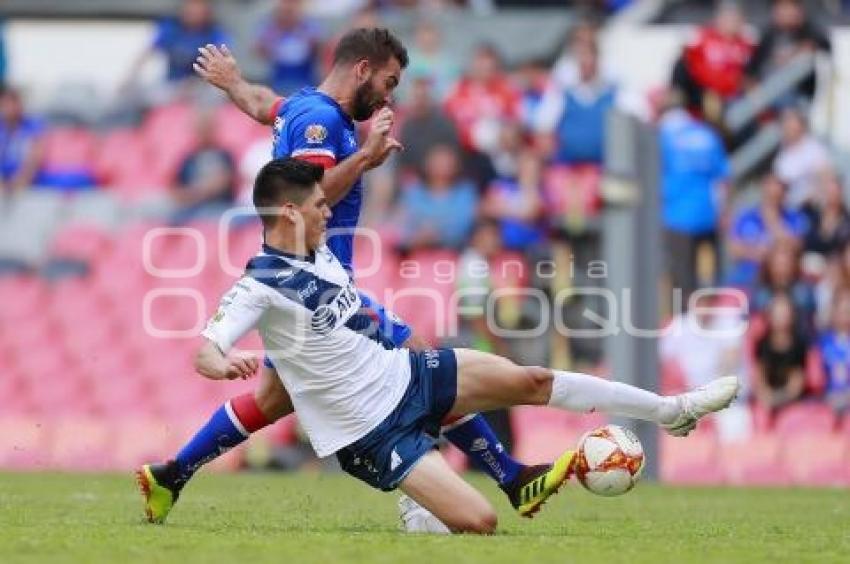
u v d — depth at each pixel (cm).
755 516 3148
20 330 6238
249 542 2191
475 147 5878
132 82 6888
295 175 2373
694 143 5694
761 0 6700
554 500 3625
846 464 5162
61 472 4728
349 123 2641
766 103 5988
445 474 2378
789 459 5188
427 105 5888
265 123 2853
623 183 4825
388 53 2648
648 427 4809
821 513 3291
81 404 6019
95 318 6197
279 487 3847
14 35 7475
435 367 2436
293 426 5209
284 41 6525
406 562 1941
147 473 2575
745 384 5291
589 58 5866
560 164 5797
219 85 2856
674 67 5931
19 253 6575
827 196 5719
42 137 6819
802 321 5300
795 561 2072
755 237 5744
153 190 6681
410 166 5869
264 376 2572
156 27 7444
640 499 3756
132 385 5988
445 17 6800
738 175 5984
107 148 6794
